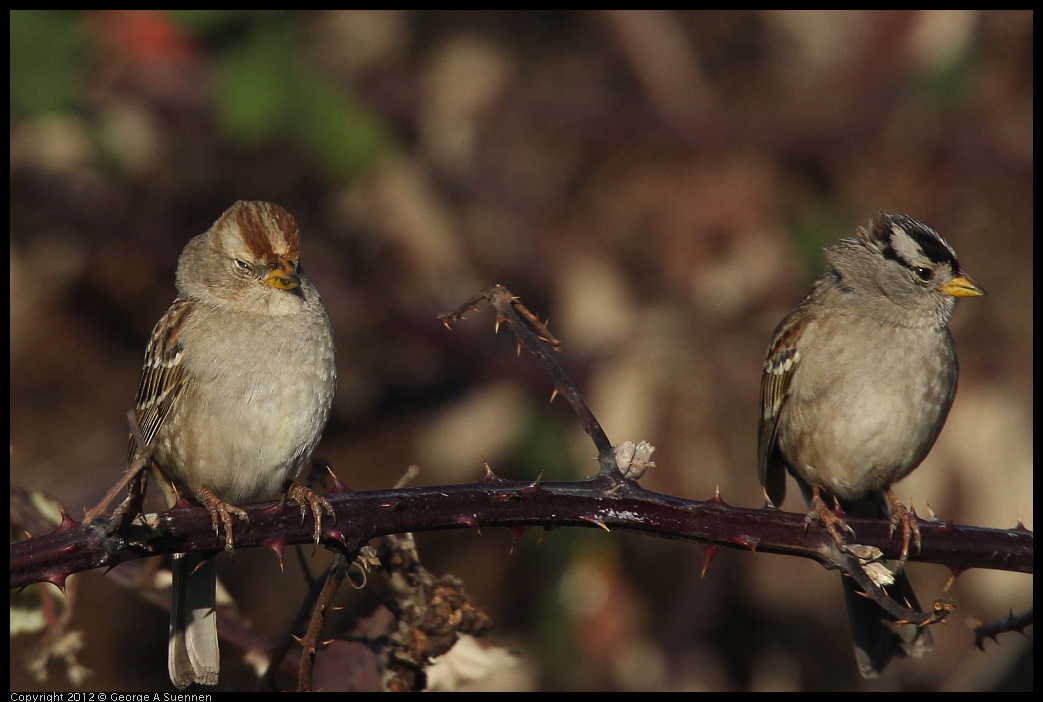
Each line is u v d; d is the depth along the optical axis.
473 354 12.37
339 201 12.64
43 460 12.31
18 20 10.81
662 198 12.84
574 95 13.30
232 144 11.88
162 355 7.11
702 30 14.12
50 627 7.25
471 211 12.83
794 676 11.78
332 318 12.45
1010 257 12.82
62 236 12.21
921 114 12.85
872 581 5.32
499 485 5.35
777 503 8.71
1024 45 13.00
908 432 7.62
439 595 6.14
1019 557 5.74
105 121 11.52
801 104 13.20
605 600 11.52
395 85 12.89
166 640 11.26
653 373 11.84
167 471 7.26
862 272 7.80
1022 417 11.62
